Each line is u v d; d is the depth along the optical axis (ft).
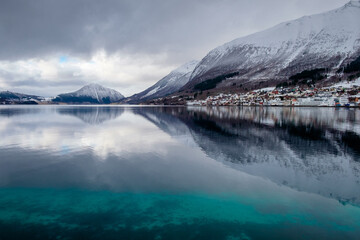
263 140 117.39
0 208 47.34
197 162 79.25
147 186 58.75
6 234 38.60
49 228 40.34
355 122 198.80
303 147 101.45
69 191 55.77
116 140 120.37
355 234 39.14
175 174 67.26
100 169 71.87
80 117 279.69
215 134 138.31
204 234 38.88
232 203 49.78
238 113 332.19
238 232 39.47
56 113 362.53
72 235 38.37
